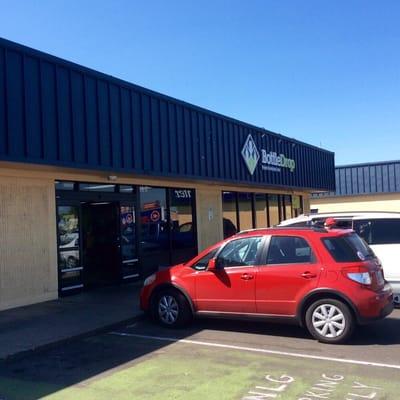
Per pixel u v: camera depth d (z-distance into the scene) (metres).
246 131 17.69
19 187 10.94
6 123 9.12
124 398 5.58
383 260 10.26
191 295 8.83
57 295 11.73
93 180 12.75
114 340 8.32
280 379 6.11
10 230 10.70
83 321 9.28
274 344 7.81
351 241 8.03
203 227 17.38
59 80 10.33
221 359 7.03
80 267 12.48
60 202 11.98
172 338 8.33
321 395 5.52
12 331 8.58
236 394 5.61
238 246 8.65
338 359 6.93
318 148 24.55
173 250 15.96
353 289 7.61
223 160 16.12
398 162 32.69
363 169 33.88
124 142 11.93
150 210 15.05
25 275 10.97
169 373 6.44
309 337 8.21
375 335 8.26
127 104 12.16
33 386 6.07
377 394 5.54
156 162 13.00
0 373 6.61
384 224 10.52
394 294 10.19
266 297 8.18
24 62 9.54
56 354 7.53
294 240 8.22
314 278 7.85
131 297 11.79
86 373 6.54
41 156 9.78
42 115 9.84
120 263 13.72
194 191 17.05
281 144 20.47
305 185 22.69
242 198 20.08
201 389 5.80
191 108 14.59
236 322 9.41
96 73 11.20
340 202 34.53
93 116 11.11
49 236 11.57
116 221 13.76
